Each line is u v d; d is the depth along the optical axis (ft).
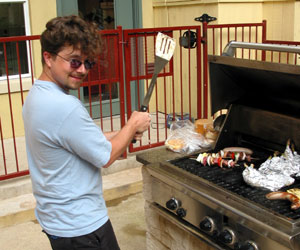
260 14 16.21
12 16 14.76
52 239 5.37
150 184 7.23
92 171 5.29
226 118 7.23
